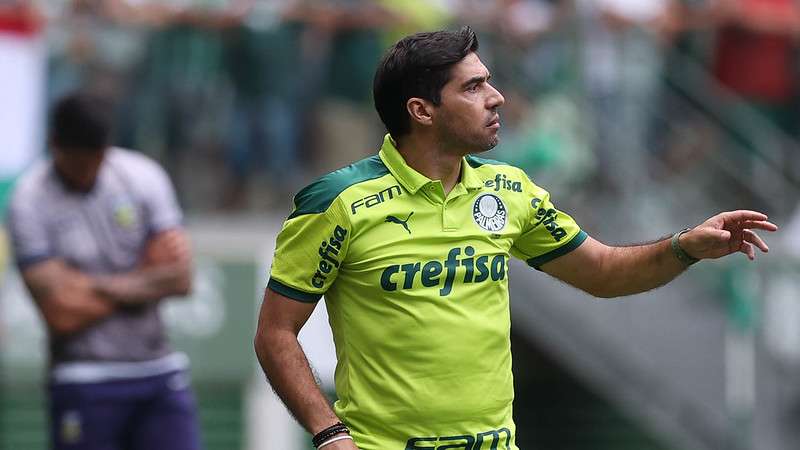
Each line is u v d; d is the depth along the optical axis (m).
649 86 32.88
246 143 30.92
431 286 13.57
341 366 14.02
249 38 30.56
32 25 29.27
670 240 14.26
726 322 33.09
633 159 32.25
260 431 32.72
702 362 32.97
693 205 33.19
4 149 29.11
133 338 20.98
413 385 13.53
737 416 32.97
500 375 13.80
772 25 35.22
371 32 30.88
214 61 30.53
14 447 32.00
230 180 31.11
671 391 32.78
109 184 20.89
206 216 31.22
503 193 14.02
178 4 30.25
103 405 20.89
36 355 31.34
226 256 31.52
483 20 31.31
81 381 20.78
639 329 32.81
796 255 33.34
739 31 34.81
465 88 13.58
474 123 13.55
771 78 35.28
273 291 13.79
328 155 31.03
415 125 13.69
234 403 32.62
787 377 33.19
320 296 13.80
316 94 30.92
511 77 31.25
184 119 30.56
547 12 31.97
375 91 13.88
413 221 13.60
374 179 13.63
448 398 13.54
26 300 31.05
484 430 13.69
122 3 29.83
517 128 31.03
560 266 14.64
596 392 37.75
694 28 34.09
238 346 31.97
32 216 20.64
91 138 20.12
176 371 21.53
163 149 30.45
